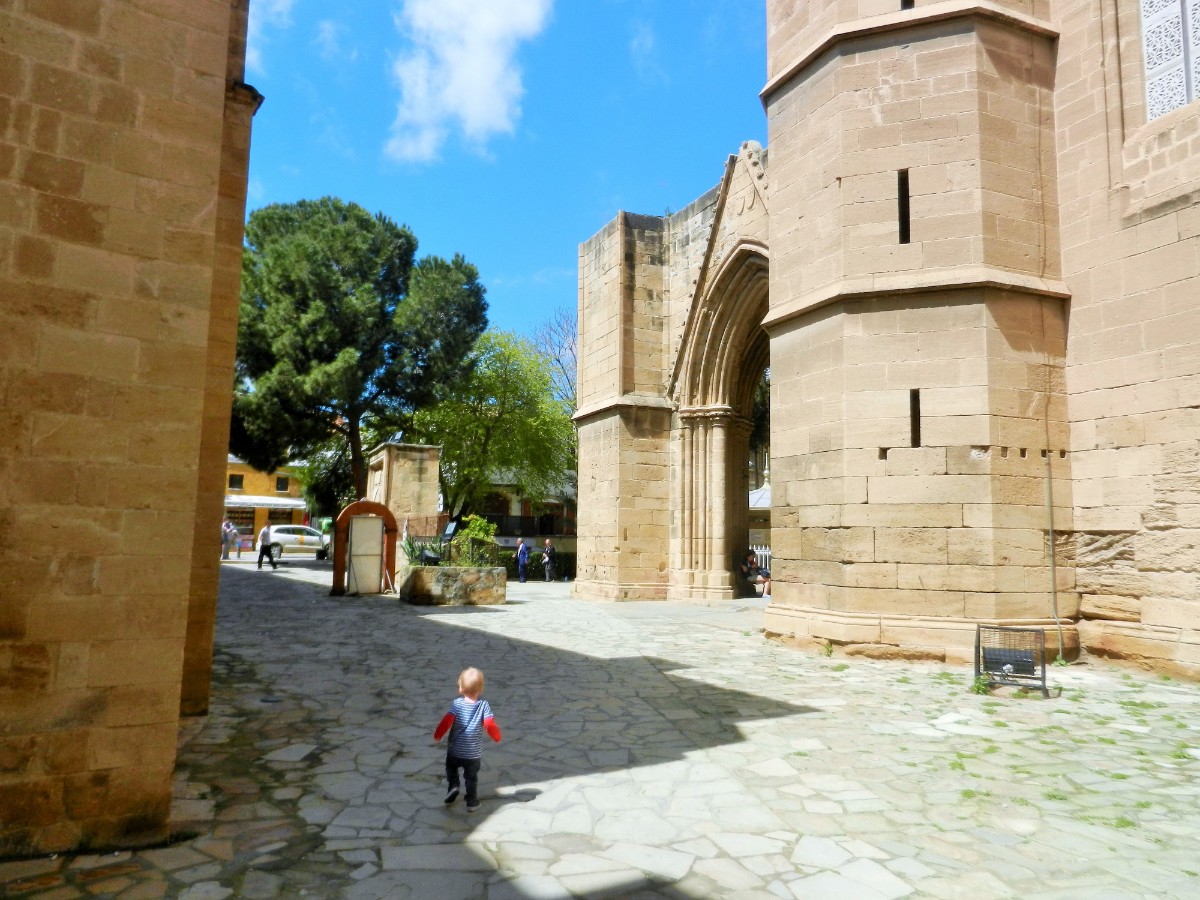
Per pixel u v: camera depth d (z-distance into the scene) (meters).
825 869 4.07
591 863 4.12
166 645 4.37
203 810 4.83
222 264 7.53
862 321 11.37
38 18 4.27
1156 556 9.91
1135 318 10.34
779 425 12.71
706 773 5.70
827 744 6.52
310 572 29.78
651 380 22.25
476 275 36.94
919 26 11.49
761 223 18.62
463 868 4.04
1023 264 11.12
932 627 10.44
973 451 10.62
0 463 3.97
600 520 22.17
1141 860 4.23
